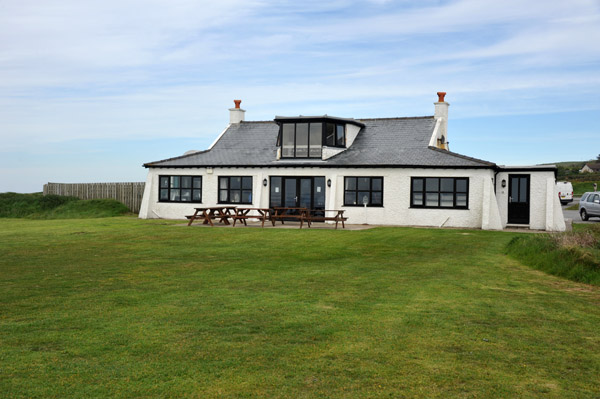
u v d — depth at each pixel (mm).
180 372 5719
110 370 5746
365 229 22938
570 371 5910
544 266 12648
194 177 30406
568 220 30391
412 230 22516
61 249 16094
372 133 30641
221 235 20016
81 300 8992
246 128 34375
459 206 25312
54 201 36531
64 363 5930
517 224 25266
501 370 5910
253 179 28969
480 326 7602
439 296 9562
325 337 6965
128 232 21172
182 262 13484
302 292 9758
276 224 26094
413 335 7109
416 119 31094
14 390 5207
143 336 6918
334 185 27250
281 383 5465
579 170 108625
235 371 5766
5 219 33062
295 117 28344
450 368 5945
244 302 8883
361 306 8680
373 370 5844
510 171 25281
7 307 8469
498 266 13188
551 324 7797
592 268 11477
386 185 26562
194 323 7551
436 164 25500
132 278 11164
